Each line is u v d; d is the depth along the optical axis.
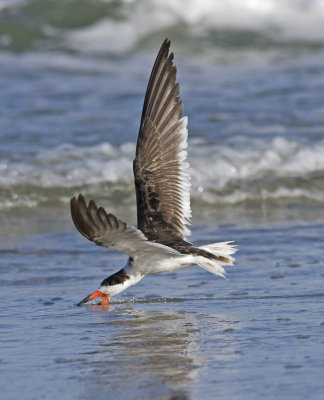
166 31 29.44
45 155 16.98
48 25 29.61
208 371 7.11
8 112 20.67
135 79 25.19
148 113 9.13
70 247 12.44
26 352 7.74
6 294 9.96
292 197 15.79
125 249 7.68
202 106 21.12
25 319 8.93
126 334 8.30
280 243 12.35
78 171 16.34
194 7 29.92
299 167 16.70
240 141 17.83
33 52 28.12
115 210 14.84
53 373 7.13
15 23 29.45
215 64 27.33
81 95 22.84
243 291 9.92
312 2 30.08
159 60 9.23
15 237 13.07
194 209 15.12
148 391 6.66
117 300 9.70
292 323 8.55
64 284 10.41
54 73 25.89
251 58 28.05
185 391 6.62
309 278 10.41
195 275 10.84
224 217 14.43
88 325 8.68
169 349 7.78
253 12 30.00
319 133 18.34
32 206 15.26
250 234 13.00
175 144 9.03
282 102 21.48
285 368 7.13
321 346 7.75
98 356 7.59
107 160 16.77
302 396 6.45
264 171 16.56
